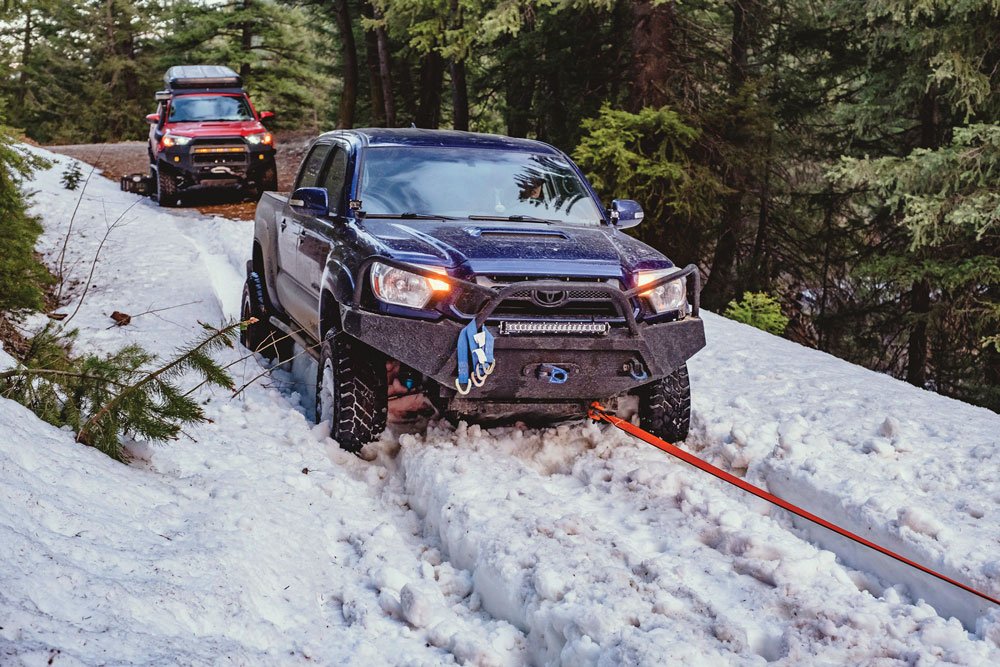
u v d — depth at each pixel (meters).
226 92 20.64
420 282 5.16
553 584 3.71
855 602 3.74
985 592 3.80
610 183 16.16
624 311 5.25
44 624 2.65
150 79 53.72
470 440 5.64
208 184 19.06
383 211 6.06
